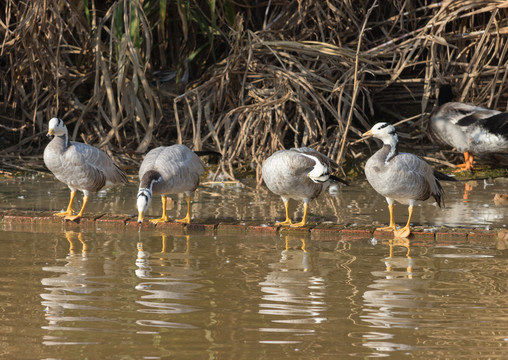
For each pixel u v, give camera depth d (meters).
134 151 19.08
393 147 11.37
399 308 7.51
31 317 7.08
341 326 6.93
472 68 19.61
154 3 20.78
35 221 12.48
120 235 11.50
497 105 20.62
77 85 20.56
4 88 20.66
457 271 9.16
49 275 8.70
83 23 19.58
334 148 18.08
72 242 10.84
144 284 8.35
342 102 20.44
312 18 20.83
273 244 10.92
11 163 18.56
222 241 11.11
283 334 6.69
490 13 20.86
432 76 20.12
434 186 11.96
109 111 20.48
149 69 21.22
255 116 18.66
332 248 10.65
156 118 20.50
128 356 6.12
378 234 11.62
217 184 17.02
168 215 13.09
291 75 18.75
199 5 21.95
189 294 7.95
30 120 20.48
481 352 6.28
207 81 19.41
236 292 8.06
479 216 13.05
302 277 8.78
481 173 18.22
